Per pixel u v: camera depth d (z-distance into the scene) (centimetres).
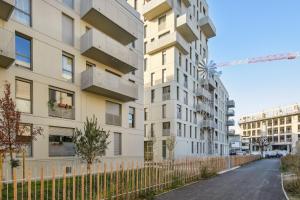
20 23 1514
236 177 1980
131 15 2541
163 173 1350
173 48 3856
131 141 2441
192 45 4584
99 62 2139
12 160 1138
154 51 4072
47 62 1652
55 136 1666
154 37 4212
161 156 3772
